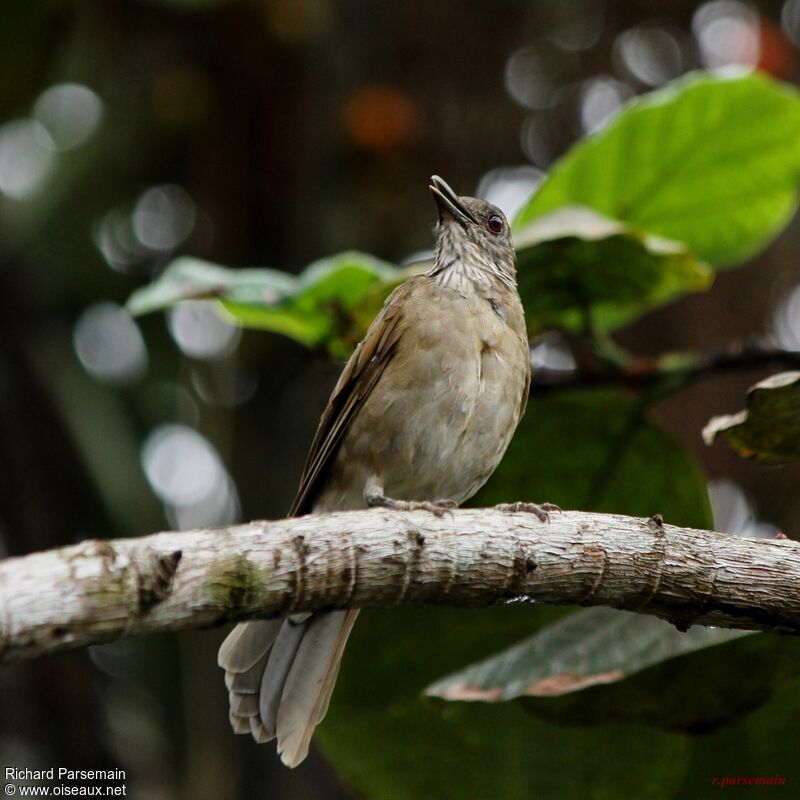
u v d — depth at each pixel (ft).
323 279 33.17
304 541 21.63
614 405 34.42
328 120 49.62
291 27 49.55
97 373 51.80
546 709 29.96
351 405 32.65
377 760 34.17
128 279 51.93
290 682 29.30
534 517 24.77
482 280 34.24
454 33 49.90
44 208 48.93
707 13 51.31
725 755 33.45
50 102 51.90
